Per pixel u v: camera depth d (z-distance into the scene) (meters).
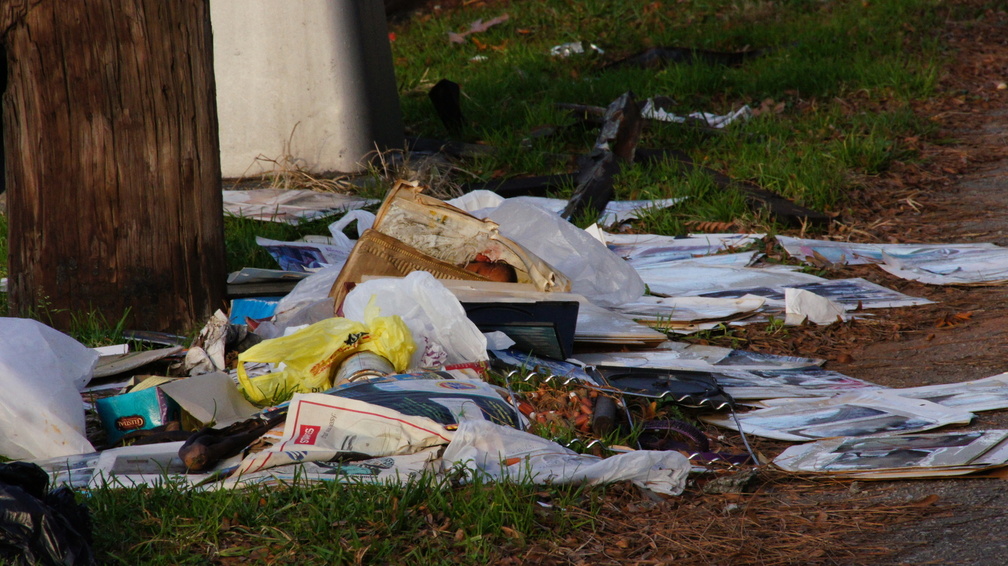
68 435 7.14
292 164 18.36
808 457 7.16
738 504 6.43
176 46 9.66
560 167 18.53
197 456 6.49
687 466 6.55
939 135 20.70
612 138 17.81
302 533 5.73
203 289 10.28
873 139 19.19
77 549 5.18
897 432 7.57
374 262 9.87
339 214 15.24
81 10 9.30
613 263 11.15
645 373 8.79
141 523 5.88
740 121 21.00
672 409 8.17
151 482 6.39
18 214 9.73
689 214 15.59
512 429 6.77
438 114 22.23
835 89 24.03
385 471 6.32
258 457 6.39
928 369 9.41
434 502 6.00
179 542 5.70
